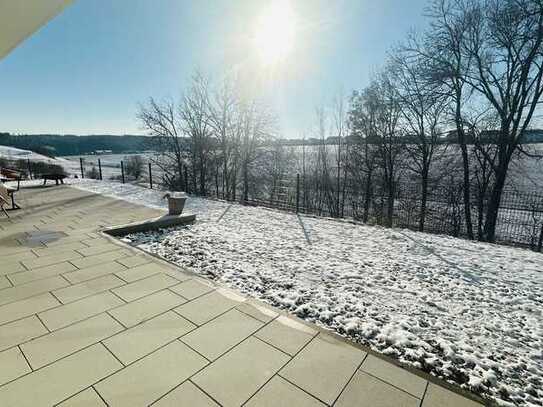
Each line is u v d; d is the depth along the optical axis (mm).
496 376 1964
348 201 15180
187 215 5895
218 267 3652
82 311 2488
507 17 8750
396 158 13391
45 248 4027
